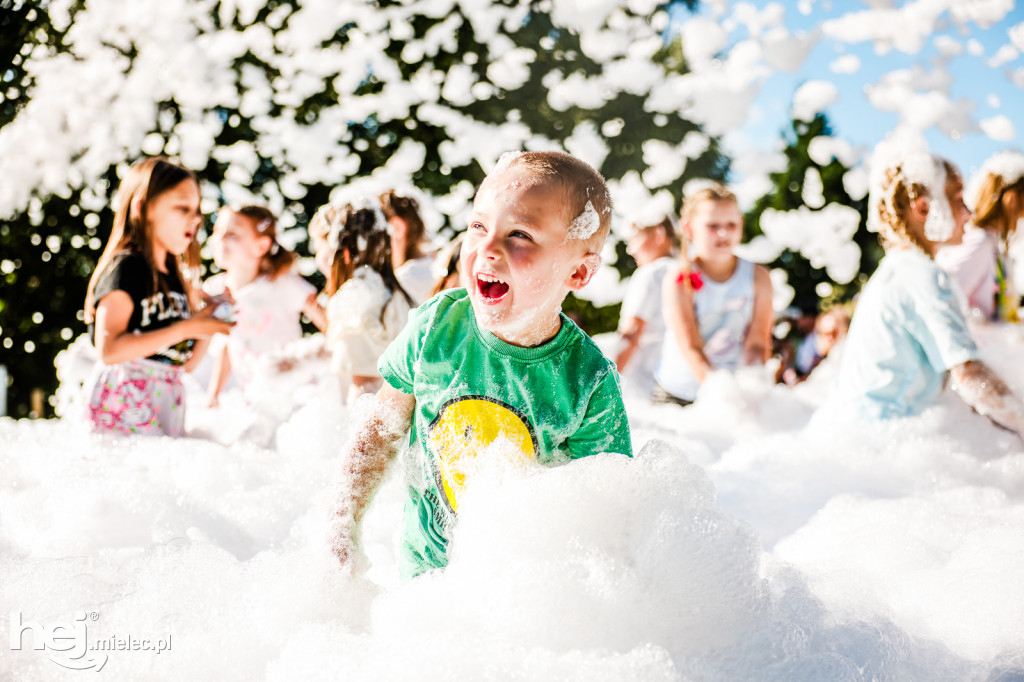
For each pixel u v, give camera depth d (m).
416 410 1.70
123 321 3.14
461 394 1.63
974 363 3.01
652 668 1.34
